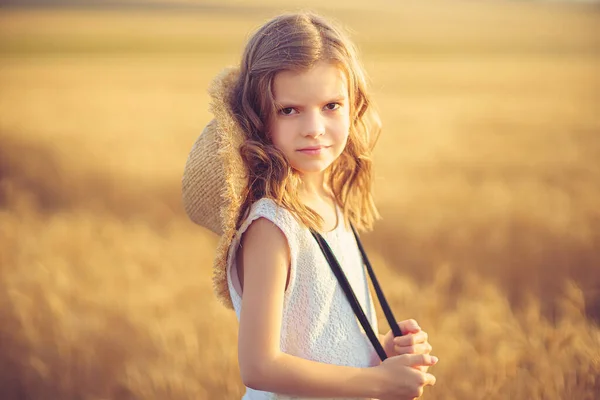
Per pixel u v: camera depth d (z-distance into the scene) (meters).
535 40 40.25
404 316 3.93
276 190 1.47
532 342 3.06
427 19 51.53
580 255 5.67
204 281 4.68
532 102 17.44
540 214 6.38
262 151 1.47
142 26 48.09
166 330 3.64
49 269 4.68
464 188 7.69
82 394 3.48
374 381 1.45
